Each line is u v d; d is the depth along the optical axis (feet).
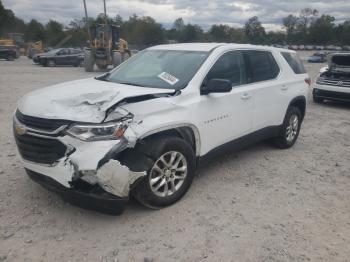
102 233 12.01
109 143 11.34
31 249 11.07
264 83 18.57
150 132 12.35
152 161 12.58
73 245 11.34
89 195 11.54
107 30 75.87
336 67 39.45
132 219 12.87
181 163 13.89
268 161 19.45
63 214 13.01
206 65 15.42
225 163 18.80
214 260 10.89
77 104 12.19
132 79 15.98
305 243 11.89
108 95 12.48
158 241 11.69
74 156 11.28
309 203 14.71
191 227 12.53
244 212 13.71
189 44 17.94
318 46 294.05
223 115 15.67
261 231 12.47
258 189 15.80
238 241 11.84
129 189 11.93
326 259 11.15
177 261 10.79
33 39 239.71
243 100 16.81
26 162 12.57
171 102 13.34
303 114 22.86
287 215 13.65
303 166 18.97
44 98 13.17
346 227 12.98
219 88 14.28
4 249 11.01
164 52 17.31
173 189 13.75
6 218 12.61
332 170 18.60
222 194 15.12
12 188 14.76
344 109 37.68
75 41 208.54
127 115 11.89
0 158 18.04
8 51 117.29
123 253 11.05
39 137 11.93
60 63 93.45
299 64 22.49
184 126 13.85
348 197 15.44
